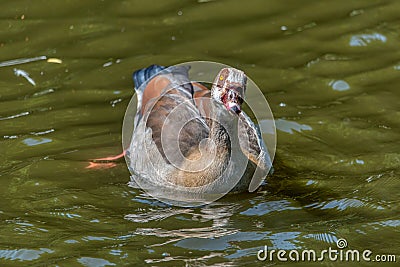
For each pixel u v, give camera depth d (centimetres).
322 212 2581
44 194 2705
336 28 3816
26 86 3400
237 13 3984
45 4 4072
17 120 3153
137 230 2481
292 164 2891
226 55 3616
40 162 2894
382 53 3603
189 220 2556
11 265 2283
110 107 3256
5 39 3772
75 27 3869
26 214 2575
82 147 3002
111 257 2309
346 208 2592
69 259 2300
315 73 3469
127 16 3975
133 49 3681
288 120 3142
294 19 3919
